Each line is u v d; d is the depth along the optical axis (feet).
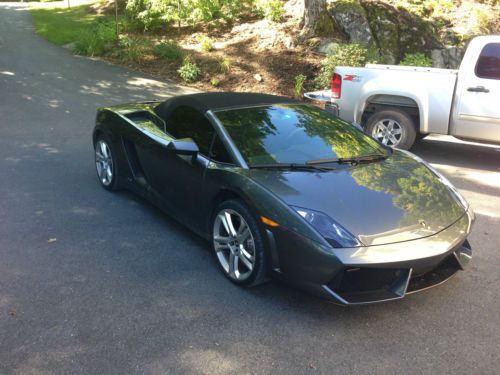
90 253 13.38
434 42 46.70
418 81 24.57
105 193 18.30
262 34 48.57
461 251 12.09
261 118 13.98
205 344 9.63
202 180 12.92
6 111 30.94
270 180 11.58
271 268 11.00
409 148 25.63
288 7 55.47
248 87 40.45
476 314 11.07
